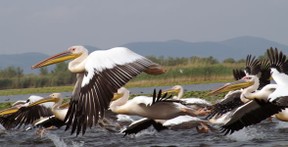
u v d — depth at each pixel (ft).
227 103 53.72
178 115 48.91
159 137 52.01
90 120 29.19
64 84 198.90
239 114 43.27
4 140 56.03
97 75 29.96
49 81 198.59
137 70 30.55
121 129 56.29
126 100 48.03
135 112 47.50
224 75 152.97
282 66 51.83
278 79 44.34
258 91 44.91
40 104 56.24
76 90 31.63
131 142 50.06
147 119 51.06
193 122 49.16
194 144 46.26
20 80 199.21
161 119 48.62
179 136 51.75
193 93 101.24
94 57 30.71
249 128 50.08
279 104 43.09
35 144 52.85
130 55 31.09
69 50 37.81
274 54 52.39
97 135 56.44
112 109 47.88
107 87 29.66
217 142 46.47
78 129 29.53
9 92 205.36
